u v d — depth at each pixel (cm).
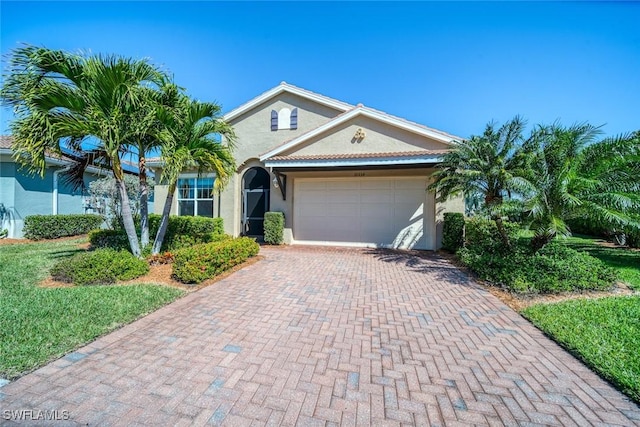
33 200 1442
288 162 1202
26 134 643
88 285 646
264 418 262
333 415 268
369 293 642
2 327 412
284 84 1472
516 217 784
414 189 1291
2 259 898
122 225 1245
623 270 811
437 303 581
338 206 1371
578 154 731
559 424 261
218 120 892
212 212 1537
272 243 1374
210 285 683
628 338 410
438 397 296
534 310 523
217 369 338
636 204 641
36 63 644
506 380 326
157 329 443
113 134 702
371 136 1259
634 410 279
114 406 272
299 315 510
